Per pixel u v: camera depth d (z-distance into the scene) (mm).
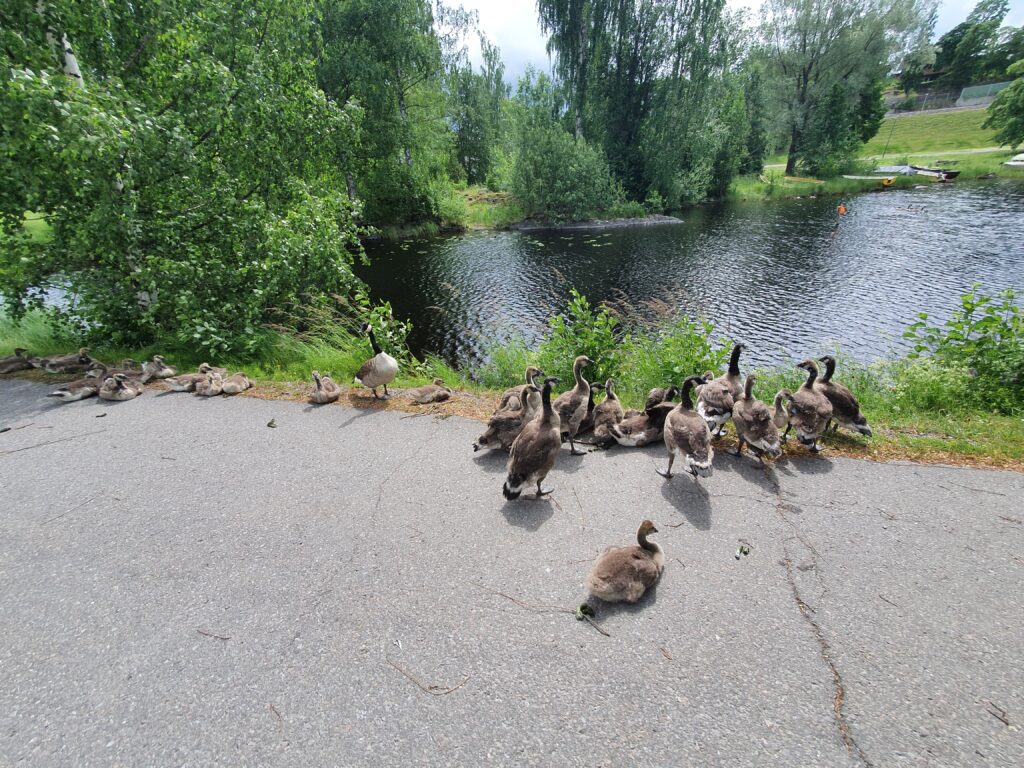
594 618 2020
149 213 5312
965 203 16531
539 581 2207
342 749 1626
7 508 2855
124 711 1766
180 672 1890
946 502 2549
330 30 13055
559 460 3158
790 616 1989
